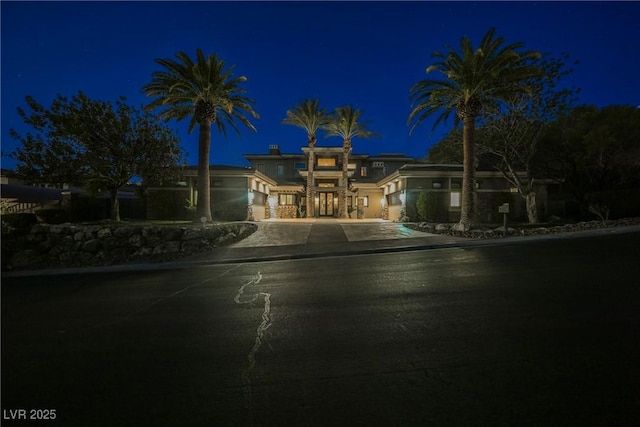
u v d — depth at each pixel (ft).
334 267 32.73
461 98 55.36
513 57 50.34
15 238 42.80
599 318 16.49
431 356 12.95
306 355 13.44
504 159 70.59
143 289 26.37
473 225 54.39
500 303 19.40
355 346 14.17
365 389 10.76
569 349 13.12
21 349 14.74
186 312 19.80
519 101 64.59
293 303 21.04
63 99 55.31
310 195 102.01
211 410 9.87
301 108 99.40
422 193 78.59
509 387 10.54
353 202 113.39
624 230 48.44
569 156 76.64
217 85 58.39
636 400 9.64
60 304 22.40
